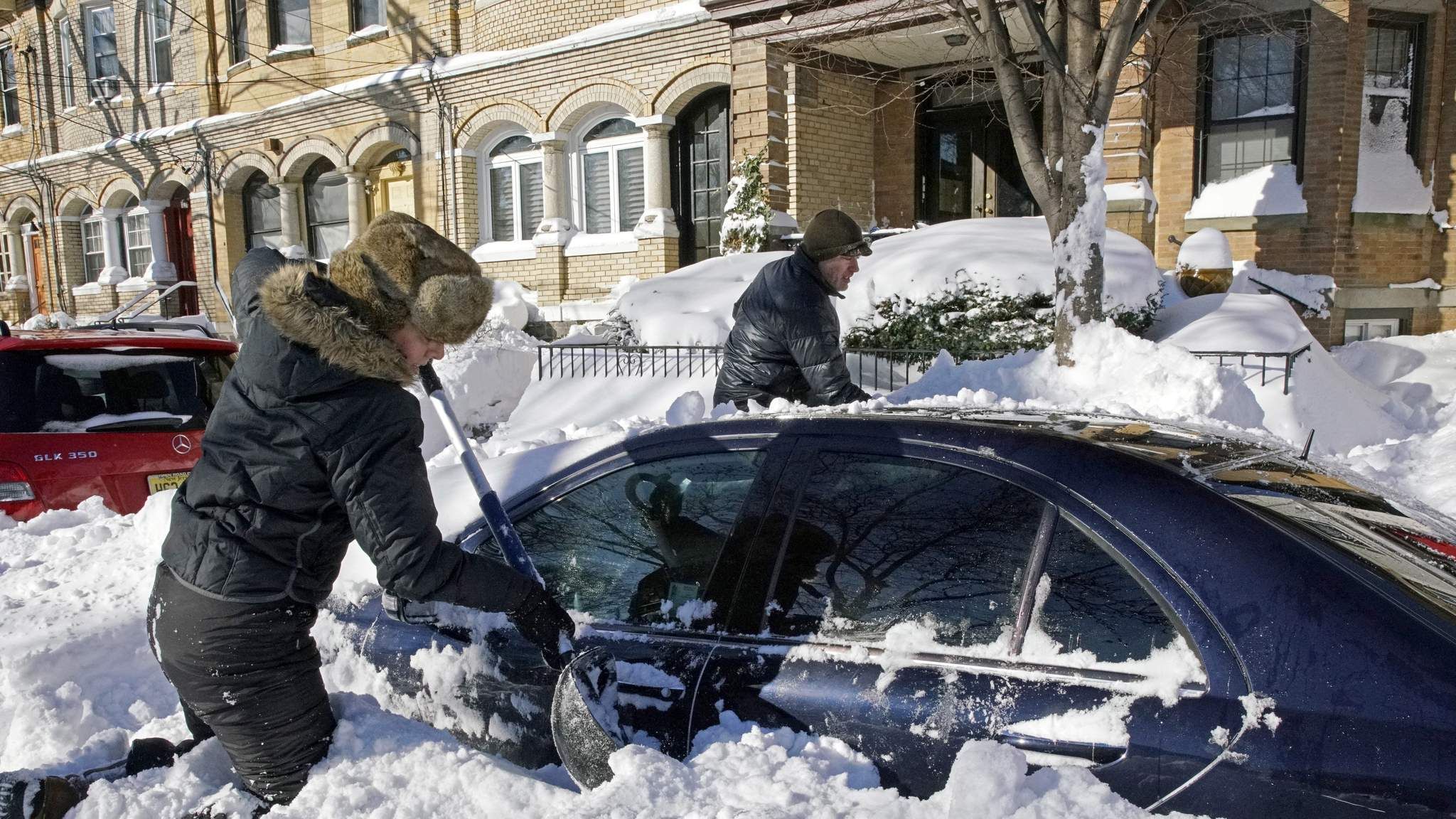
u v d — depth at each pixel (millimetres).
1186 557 1929
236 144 20312
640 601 2576
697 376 10125
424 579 2191
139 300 11117
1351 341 11805
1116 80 7230
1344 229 11469
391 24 17656
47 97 24359
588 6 15258
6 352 5652
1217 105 12086
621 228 15984
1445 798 1590
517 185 16875
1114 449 2164
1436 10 11781
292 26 19266
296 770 2412
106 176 23250
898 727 2092
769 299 4430
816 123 13422
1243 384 6719
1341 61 11188
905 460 2314
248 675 2299
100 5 22531
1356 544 1993
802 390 4605
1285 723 1732
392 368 2170
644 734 2359
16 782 2486
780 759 2131
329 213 19734
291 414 2160
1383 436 8078
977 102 14133
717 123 14805
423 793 2322
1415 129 12016
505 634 2654
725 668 2334
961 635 2121
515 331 11625
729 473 2533
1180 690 1849
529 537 2793
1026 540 2113
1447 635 1745
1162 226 12273
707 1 12898
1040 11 9016
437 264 2191
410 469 2205
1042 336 8961
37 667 3471
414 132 17531
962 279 9438
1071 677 1966
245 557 2227
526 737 2576
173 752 2664
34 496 5555
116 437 5805
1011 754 1861
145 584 4281
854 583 2279
